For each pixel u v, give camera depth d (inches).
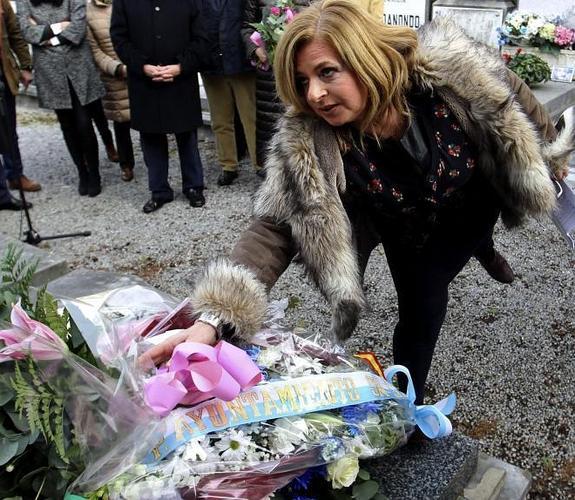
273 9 157.2
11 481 51.1
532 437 92.8
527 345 112.5
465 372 106.7
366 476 58.7
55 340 48.6
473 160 61.8
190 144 178.5
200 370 50.0
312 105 55.1
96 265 155.9
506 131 59.2
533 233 152.0
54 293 119.4
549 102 207.2
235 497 48.8
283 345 61.3
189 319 60.7
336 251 58.2
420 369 75.3
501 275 99.8
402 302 73.5
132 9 161.2
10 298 55.9
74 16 180.4
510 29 233.3
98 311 57.9
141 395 49.9
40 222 183.6
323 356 62.9
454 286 131.9
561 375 104.6
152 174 182.2
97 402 48.1
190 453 49.3
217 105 188.5
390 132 58.7
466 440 74.7
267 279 59.4
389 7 253.0
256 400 53.0
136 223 178.4
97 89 189.3
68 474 49.1
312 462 52.8
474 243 71.1
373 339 116.6
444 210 66.9
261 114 175.0
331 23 51.6
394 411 58.5
